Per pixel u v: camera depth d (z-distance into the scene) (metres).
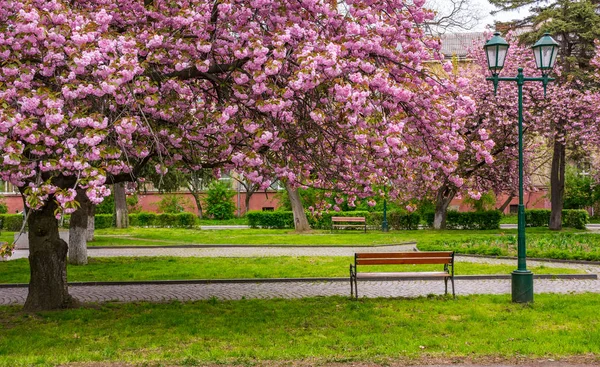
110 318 11.10
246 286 15.66
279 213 42.22
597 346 8.57
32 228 12.12
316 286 15.55
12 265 19.92
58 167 8.62
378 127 9.82
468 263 19.36
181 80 10.85
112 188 37.91
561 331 9.57
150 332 9.91
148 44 10.10
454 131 11.19
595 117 30.55
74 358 8.18
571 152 36.91
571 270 17.45
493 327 10.04
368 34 10.11
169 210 49.53
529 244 24.38
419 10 11.01
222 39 10.80
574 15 33.44
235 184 54.78
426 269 17.80
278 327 10.19
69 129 9.33
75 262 19.94
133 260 21.16
